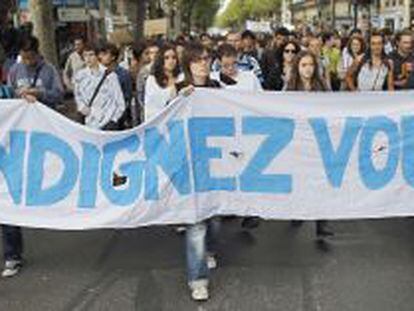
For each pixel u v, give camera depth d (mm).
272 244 7297
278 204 6465
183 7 77562
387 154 6477
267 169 6414
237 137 6363
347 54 13805
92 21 33125
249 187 6418
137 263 6816
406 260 6742
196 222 6207
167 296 6035
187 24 79312
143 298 6012
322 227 7387
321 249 7102
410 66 9828
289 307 5750
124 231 7773
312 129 6414
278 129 6391
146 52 11047
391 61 9883
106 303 5938
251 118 6363
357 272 6453
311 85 7371
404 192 6512
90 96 9141
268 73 11906
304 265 6664
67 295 6121
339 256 6891
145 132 6320
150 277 6461
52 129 6453
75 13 28953
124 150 6355
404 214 6535
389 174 6496
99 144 6395
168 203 6277
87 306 5887
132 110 10898
